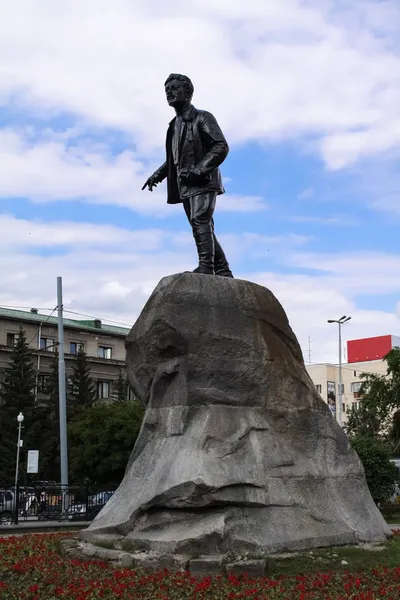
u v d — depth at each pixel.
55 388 49.47
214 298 8.60
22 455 45.34
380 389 33.00
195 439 8.05
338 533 8.12
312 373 67.19
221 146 9.21
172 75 9.52
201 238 9.26
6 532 15.88
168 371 8.51
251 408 8.48
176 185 9.87
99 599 6.20
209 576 6.75
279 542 7.63
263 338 8.77
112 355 61.19
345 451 8.95
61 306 27.28
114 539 7.98
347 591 6.37
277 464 8.24
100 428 36.44
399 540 8.59
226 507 7.71
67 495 20.14
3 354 52.47
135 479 8.47
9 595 6.46
